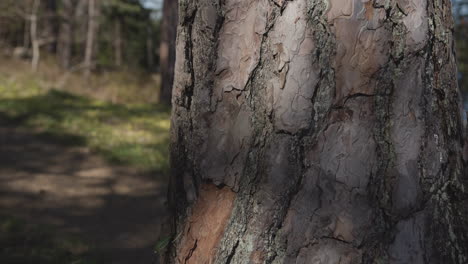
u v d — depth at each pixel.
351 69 1.67
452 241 1.74
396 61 1.69
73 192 6.88
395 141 1.69
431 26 1.73
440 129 1.75
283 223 1.72
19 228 4.95
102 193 6.97
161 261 2.00
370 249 1.69
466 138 1.89
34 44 15.99
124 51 26.69
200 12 1.83
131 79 18.94
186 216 1.91
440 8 1.78
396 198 1.69
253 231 1.75
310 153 1.70
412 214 1.70
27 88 12.46
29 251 4.21
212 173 1.83
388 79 1.68
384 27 1.67
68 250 4.43
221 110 1.82
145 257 4.86
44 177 7.37
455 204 1.78
